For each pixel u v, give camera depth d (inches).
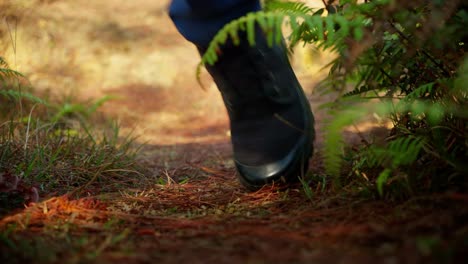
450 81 56.5
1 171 76.4
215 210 65.9
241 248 47.1
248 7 65.2
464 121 59.6
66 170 81.5
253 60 68.2
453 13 56.6
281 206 65.5
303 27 64.1
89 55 196.4
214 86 183.6
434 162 59.0
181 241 50.6
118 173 85.8
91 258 45.3
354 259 41.8
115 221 57.9
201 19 65.4
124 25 234.2
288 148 72.0
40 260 45.1
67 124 124.6
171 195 74.7
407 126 66.1
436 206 52.6
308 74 167.0
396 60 62.9
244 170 73.7
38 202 64.9
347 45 58.8
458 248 40.4
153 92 177.6
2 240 49.1
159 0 275.6
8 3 134.3
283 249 45.9
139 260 44.9
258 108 72.0
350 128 112.5
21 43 161.6
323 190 68.1
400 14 56.5
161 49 213.2
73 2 250.1
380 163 60.2
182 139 133.3
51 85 159.9
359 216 54.7
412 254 41.0
